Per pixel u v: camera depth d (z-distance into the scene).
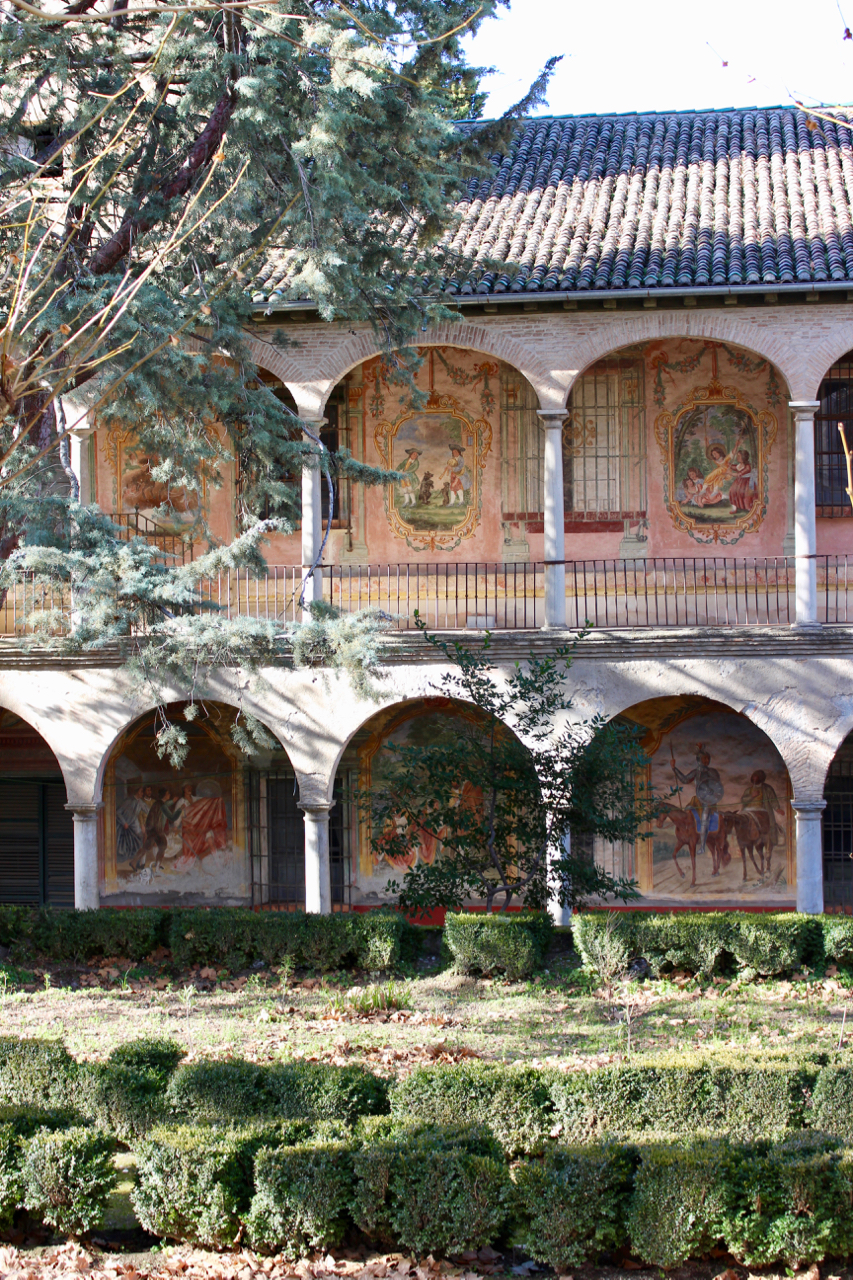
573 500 22.98
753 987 17.00
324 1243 9.38
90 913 19.14
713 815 23.28
